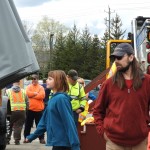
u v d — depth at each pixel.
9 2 6.03
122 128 5.53
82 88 10.62
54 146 6.52
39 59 82.50
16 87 13.68
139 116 5.55
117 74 5.69
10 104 13.68
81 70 67.94
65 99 6.50
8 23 5.59
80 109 10.43
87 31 72.00
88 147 9.20
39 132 6.71
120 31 79.75
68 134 6.41
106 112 5.81
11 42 5.55
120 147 5.59
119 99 5.59
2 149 10.54
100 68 66.81
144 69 11.41
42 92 14.16
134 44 13.61
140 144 5.59
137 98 5.56
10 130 13.70
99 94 5.87
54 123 6.47
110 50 15.52
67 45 69.44
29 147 12.99
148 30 11.48
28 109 14.09
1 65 5.46
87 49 69.25
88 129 9.18
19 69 5.51
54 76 6.58
